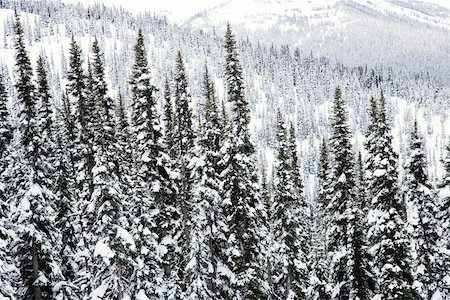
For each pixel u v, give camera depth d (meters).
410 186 37.25
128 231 30.44
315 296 47.88
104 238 27.72
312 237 51.97
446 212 38.47
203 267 35.22
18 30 34.69
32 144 33.59
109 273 28.33
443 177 39.12
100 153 30.03
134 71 36.47
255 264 36.69
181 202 36.66
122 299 28.23
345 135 38.47
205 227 36.12
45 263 34.44
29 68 34.56
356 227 37.28
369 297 37.31
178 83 37.59
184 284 36.59
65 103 43.91
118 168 34.97
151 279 33.50
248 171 36.69
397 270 33.03
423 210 36.91
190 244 34.81
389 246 33.38
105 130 34.91
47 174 35.09
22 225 32.41
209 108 37.53
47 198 34.09
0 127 34.72
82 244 36.06
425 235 37.06
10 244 33.06
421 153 36.88
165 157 35.56
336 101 39.00
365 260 37.28
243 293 36.41
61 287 33.72
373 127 34.88
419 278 37.09
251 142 36.81
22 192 32.88
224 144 35.88
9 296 25.45
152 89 35.69
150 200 35.16
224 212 36.78
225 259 37.09
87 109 38.66
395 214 33.75
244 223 35.97
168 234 36.22
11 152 35.31
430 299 37.12
